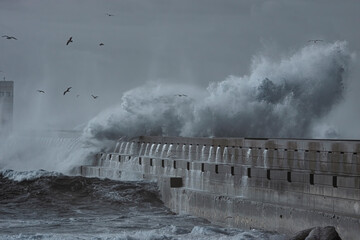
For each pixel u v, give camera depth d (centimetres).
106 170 9781
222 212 6831
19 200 8381
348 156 6144
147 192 8238
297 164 6769
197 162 7725
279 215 6050
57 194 8569
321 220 5588
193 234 6003
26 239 5853
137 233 6144
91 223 6894
